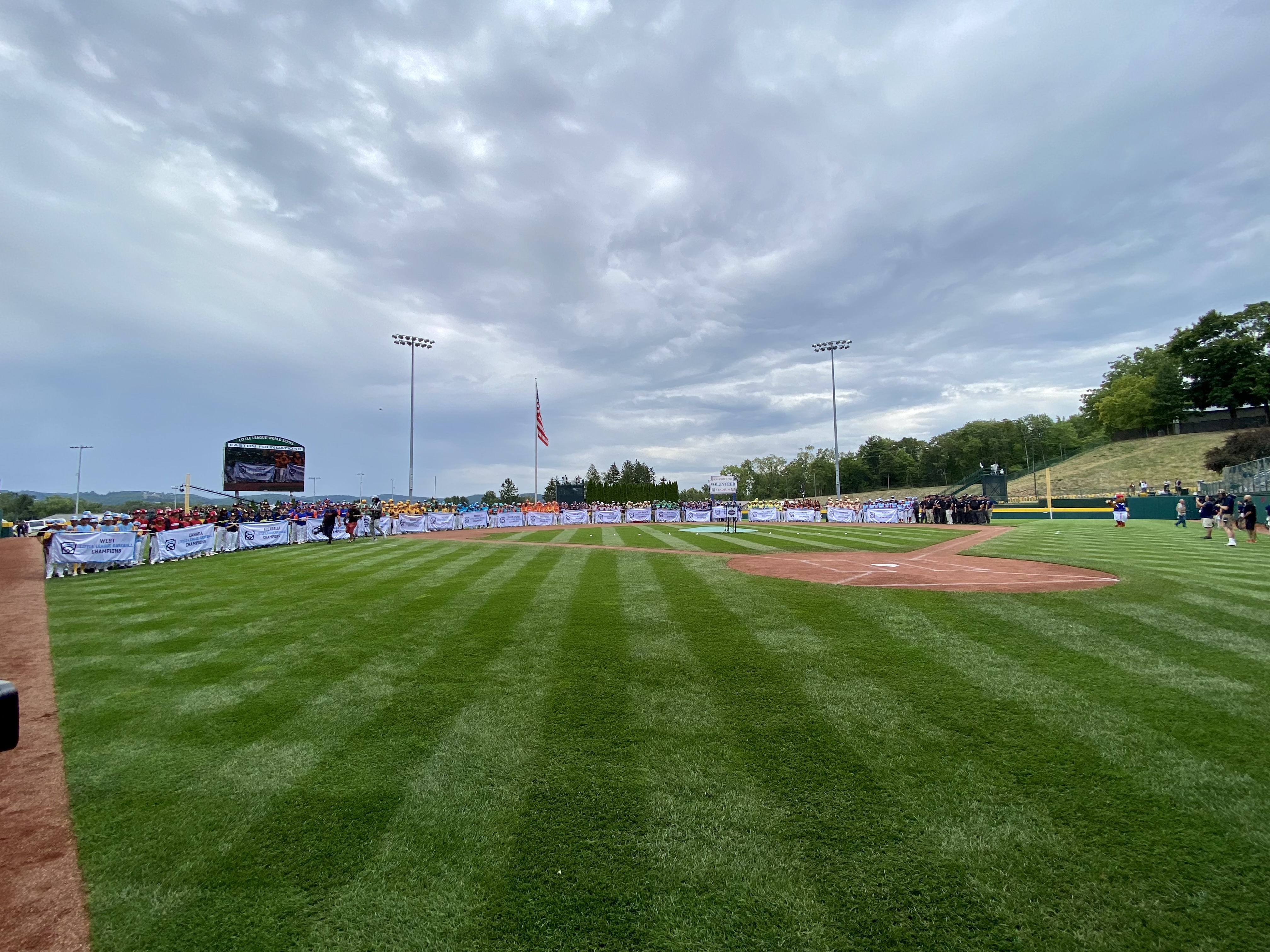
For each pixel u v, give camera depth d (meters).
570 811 3.44
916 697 5.06
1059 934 2.46
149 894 2.79
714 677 5.69
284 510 28.61
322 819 3.39
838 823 3.26
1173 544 17.80
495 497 77.12
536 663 6.21
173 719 4.88
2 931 2.54
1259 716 4.55
